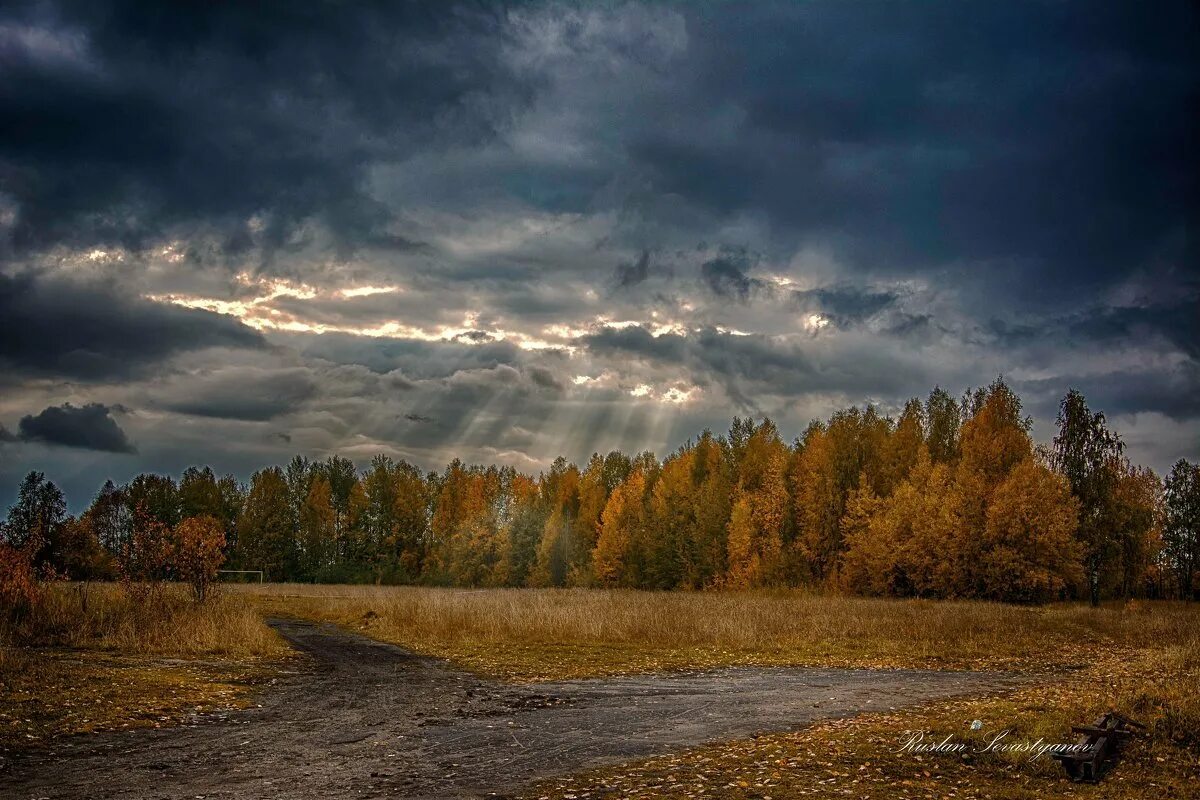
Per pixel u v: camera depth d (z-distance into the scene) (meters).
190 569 27.31
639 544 71.25
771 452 67.06
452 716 13.49
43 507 38.91
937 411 62.81
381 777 9.52
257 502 85.62
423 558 90.94
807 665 20.62
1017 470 46.97
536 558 80.69
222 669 18.06
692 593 52.28
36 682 14.73
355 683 17.03
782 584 54.75
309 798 8.66
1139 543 54.03
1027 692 15.87
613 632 25.95
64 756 10.37
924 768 9.99
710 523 64.12
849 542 54.22
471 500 91.25
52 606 22.58
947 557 47.94
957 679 18.30
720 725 12.74
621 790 8.98
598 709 14.21
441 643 24.61
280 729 12.28
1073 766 9.73
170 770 9.78
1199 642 21.41
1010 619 30.69
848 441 60.69
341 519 95.19
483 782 9.31
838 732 12.00
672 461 77.69
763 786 9.13
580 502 84.25
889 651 23.25
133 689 14.77
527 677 18.25
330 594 49.75
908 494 51.22
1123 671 18.84
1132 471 56.81
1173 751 10.68
